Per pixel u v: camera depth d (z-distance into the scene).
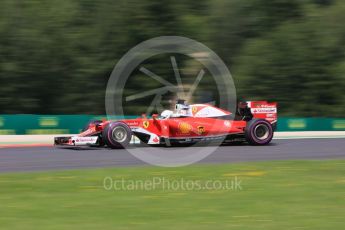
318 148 36.91
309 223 15.88
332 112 81.88
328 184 22.66
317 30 83.38
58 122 49.34
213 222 16.02
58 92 75.50
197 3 84.81
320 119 58.00
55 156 30.91
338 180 23.70
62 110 75.56
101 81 77.12
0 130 47.09
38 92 74.38
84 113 76.06
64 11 75.12
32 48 73.12
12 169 26.22
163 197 19.69
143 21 78.19
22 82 73.06
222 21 85.56
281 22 87.94
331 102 82.88
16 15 73.06
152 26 78.94
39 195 19.88
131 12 77.75
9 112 73.12
